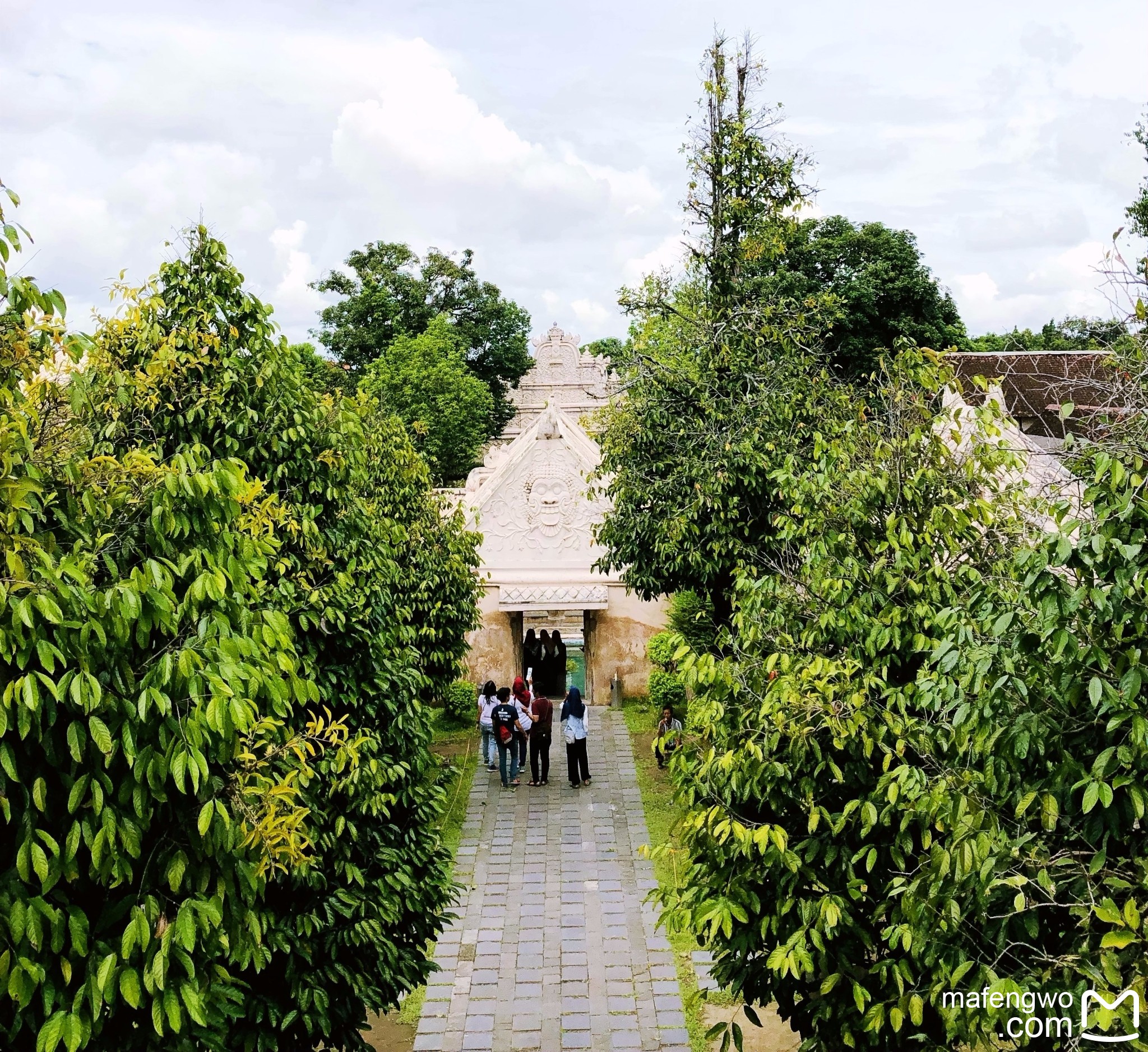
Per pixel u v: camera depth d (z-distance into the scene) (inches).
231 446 403.5
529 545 1077.1
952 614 271.7
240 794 270.7
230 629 259.8
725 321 775.7
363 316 1972.2
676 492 738.8
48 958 229.6
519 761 908.0
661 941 578.9
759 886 337.1
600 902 631.2
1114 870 228.8
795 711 328.5
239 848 268.5
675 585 773.3
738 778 331.6
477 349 2055.9
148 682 238.7
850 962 315.3
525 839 735.7
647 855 354.3
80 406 274.8
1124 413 277.0
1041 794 242.7
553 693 1112.8
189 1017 253.4
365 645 425.1
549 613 1518.2
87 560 246.2
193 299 417.1
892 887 301.0
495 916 614.2
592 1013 505.7
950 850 242.1
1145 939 211.2
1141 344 293.3
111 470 267.9
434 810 449.4
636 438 772.0
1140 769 226.8
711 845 342.0
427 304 2053.4
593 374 2177.7
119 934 244.8
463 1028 494.0
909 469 394.6
